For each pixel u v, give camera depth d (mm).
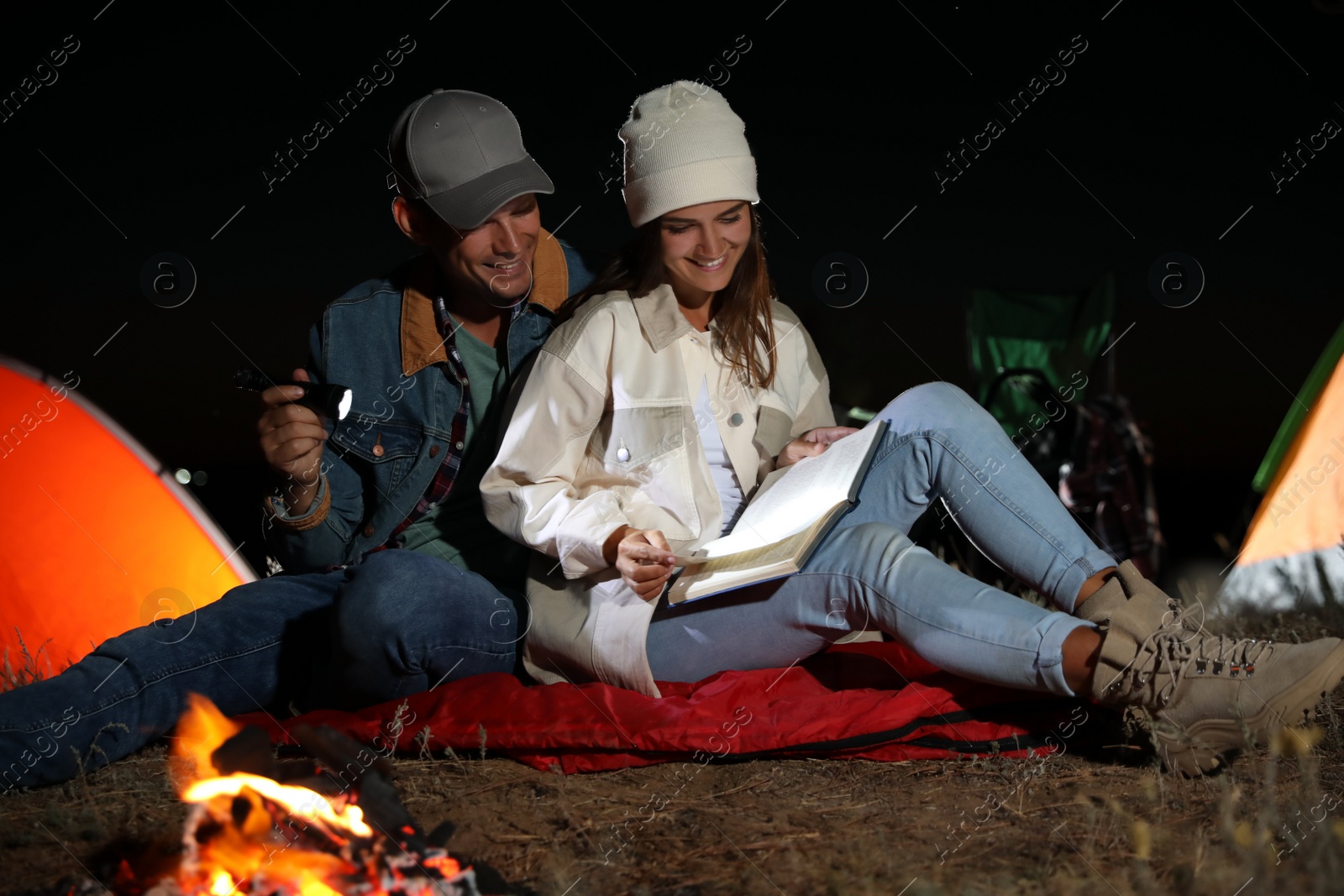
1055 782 2027
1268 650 1896
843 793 2041
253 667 2432
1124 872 1655
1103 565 2152
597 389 2389
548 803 2025
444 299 2650
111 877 1759
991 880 1650
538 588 2426
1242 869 1608
